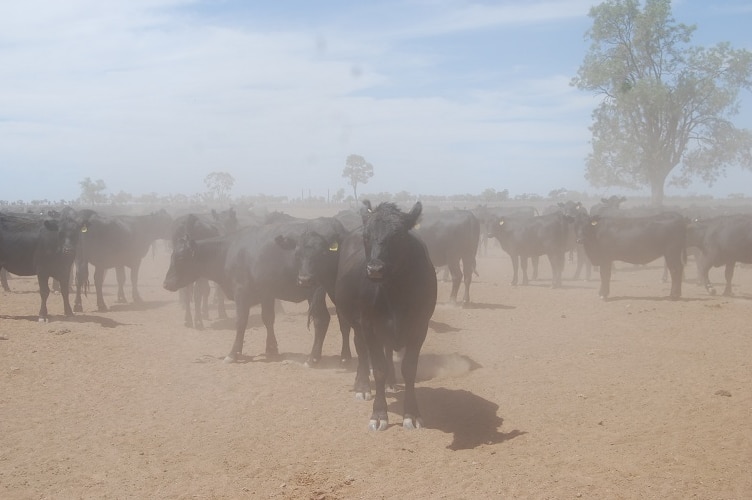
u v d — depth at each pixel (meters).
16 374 10.61
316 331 11.18
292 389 9.80
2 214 14.96
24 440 7.78
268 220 17.55
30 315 16.00
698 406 8.54
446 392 9.48
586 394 9.19
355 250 8.80
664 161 47.03
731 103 44.97
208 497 6.24
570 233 23.52
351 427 8.12
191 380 10.34
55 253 14.93
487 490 6.23
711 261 19.02
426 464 6.91
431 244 16.88
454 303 17.23
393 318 7.97
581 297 18.84
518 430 7.88
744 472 6.49
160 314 16.64
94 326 14.63
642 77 46.41
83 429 8.15
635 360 11.08
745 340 12.52
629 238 17.70
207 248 12.28
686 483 6.27
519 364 10.98
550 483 6.36
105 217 17.28
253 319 15.86
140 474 6.79
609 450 7.16
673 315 15.38
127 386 10.02
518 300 18.38
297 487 6.41
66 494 6.34
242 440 7.75
